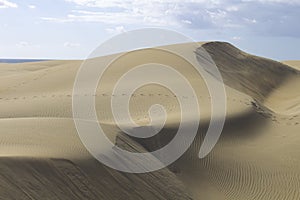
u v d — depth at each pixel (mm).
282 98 46594
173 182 16656
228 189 18250
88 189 12883
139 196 14172
